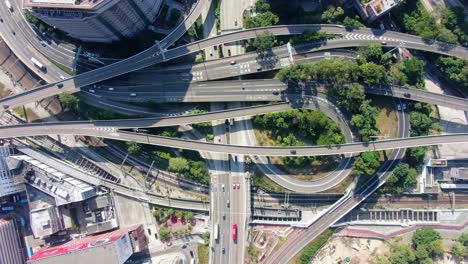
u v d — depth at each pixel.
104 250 182.38
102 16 169.38
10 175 195.50
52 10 165.12
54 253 187.12
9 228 199.88
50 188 194.50
